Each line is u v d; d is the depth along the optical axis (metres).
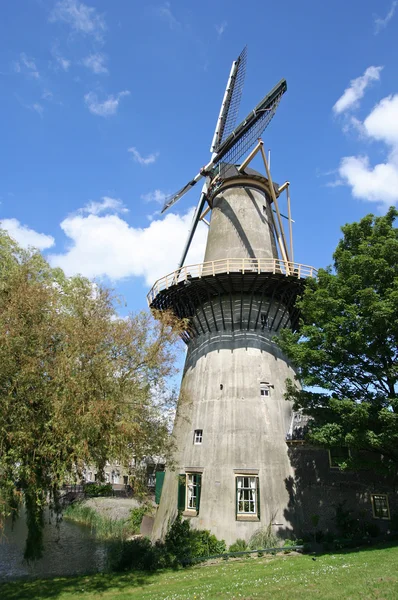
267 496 17.33
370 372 14.64
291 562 12.89
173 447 16.89
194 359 21.55
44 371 12.36
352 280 14.83
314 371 15.38
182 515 18.00
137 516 27.03
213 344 20.95
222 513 17.14
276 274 19.42
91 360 12.46
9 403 11.60
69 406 11.53
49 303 13.37
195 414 19.95
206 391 20.08
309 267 20.08
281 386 19.95
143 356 14.03
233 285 20.50
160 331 14.76
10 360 11.51
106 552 21.98
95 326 12.94
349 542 15.47
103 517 31.03
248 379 19.61
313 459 18.27
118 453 12.45
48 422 11.62
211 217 24.94
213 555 15.42
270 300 21.06
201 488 18.02
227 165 24.80
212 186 25.41
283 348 16.64
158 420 14.98
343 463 14.34
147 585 12.02
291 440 18.53
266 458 18.08
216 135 26.75
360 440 13.45
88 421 11.00
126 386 13.13
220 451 18.39
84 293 14.09
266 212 24.38
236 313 21.03
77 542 25.28
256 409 19.00
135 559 15.55
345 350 14.57
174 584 11.61
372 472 17.27
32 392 12.05
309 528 17.16
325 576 9.96
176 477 19.30
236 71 27.34
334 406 13.77
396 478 16.73
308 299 16.53
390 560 11.07
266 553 15.31
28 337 12.16
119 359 13.45
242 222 23.20
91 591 11.86
